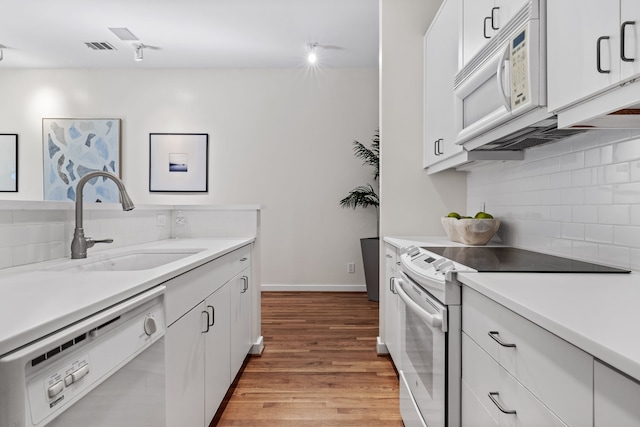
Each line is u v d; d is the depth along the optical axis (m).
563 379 0.68
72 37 3.91
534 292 0.93
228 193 4.78
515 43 1.27
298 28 3.73
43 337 0.66
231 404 2.06
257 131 4.77
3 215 1.28
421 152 2.75
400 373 1.93
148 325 1.02
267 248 4.79
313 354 2.77
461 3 1.91
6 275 1.14
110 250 1.91
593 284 1.03
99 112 4.77
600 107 0.96
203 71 4.77
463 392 1.21
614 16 0.87
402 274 1.88
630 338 0.59
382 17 2.78
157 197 4.78
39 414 0.62
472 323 1.13
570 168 1.56
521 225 1.98
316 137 4.76
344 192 4.76
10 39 3.96
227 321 1.98
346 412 1.98
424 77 2.70
